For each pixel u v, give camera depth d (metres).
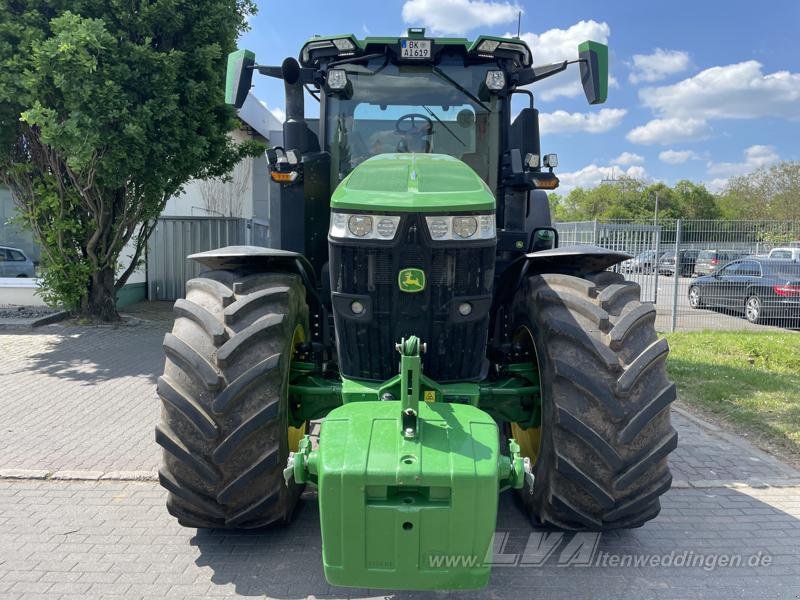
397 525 2.40
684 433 5.45
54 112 8.00
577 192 76.62
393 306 3.01
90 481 4.38
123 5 8.97
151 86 8.88
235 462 3.05
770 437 5.33
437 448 2.46
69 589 3.08
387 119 4.19
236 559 3.35
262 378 3.02
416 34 4.13
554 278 3.39
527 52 4.18
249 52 4.12
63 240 10.41
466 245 2.92
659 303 14.94
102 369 7.66
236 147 11.69
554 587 3.14
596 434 2.98
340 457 2.43
